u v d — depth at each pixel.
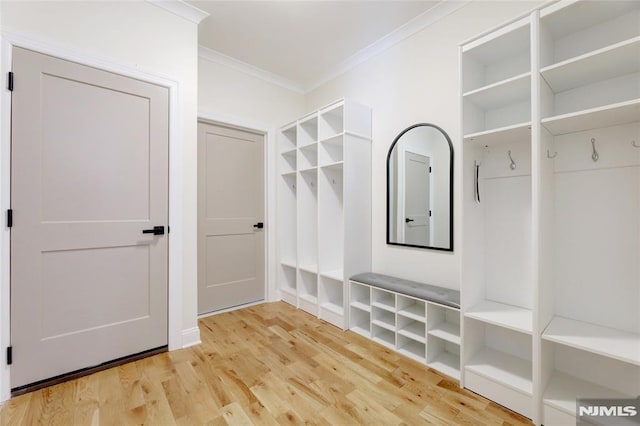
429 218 2.30
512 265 1.81
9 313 1.58
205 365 1.93
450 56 2.17
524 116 1.76
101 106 1.87
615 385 1.45
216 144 2.99
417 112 2.40
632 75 1.40
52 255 1.71
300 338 2.36
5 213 1.57
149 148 2.05
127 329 1.97
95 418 1.43
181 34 2.20
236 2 2.15
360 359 2.02
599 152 1.49
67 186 1.75
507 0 1.87
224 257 3.04
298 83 3.55
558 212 1.61
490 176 1.89
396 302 2.16
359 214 2.66
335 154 2.99
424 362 1.96
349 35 2.57
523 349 1.77
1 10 1.56
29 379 1.63
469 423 1.40
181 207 2.19
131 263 1.98
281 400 1.57
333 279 2.88
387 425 1.39
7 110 1.57
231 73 3.03
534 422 1.39
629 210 1.42
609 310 1.46
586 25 1.48
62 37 1.73
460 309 1.72
